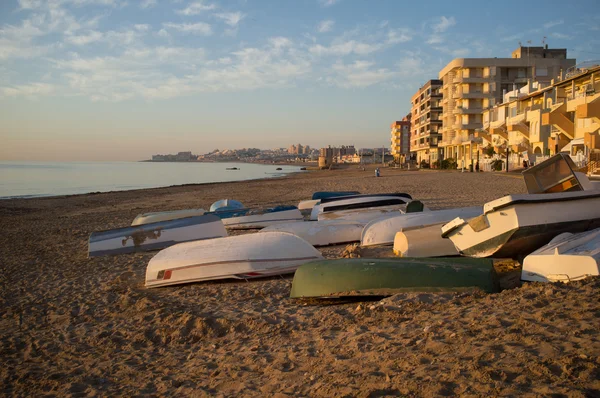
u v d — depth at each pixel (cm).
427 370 358
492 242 758
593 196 762
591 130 3450
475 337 409
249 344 512
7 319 697
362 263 658
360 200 1453
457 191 2580
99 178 7638
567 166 832
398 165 11250
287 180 5688
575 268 578
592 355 338
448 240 865
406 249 862
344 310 583
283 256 820
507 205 727
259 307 643
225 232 1199
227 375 434
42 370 506
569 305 450
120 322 641
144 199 3269
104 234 1195
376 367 385
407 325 482
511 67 7031
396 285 613
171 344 553
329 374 390
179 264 808
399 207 1370
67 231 1709
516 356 355
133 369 486
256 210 1513
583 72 3666
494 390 309
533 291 525
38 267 1076
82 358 532
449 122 7481
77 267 1043
